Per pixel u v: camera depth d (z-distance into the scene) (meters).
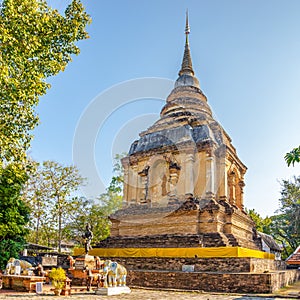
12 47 16.75
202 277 20.19
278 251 47.09
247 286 19.05
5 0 16.77
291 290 20.34
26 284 17.50
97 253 26.53
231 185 31.17
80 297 16.05
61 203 38.78
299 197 50.72
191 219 26.34
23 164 20.75
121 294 17.72
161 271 21.69
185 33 41.78
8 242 24.98
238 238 27.47
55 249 45.22
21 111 18.84
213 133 32.06
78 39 20.83
